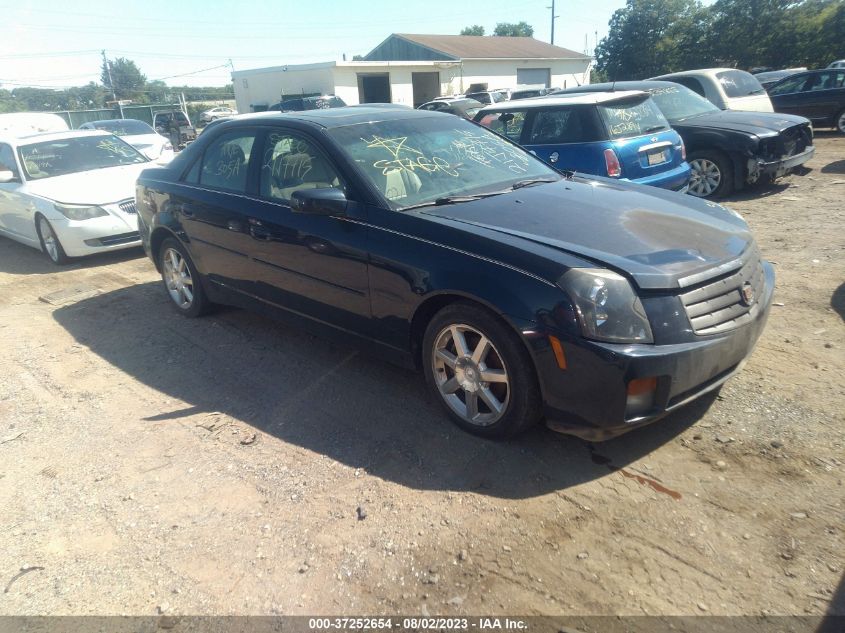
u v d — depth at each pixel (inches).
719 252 126.3
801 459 121.1
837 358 158.7
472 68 1472.7
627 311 111.7
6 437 151.1
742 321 122.6
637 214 141.2
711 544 102.6
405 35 1624.0
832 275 214.5
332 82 1274.6
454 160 166.2
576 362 112.0
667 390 113.4
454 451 131.6
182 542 111.3
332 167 154.3
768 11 1518.2
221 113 1537.9
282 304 173.3
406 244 135.3
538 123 299.6
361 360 178.9
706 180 346.0
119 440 145.9
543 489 118.3
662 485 117.1
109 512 120.9
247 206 174.2
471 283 122.8
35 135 345.7
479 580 98.5
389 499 118.2
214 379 173.5
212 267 195.5
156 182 213.3
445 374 138.4
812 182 367.9
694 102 370.3
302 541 109.3
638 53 1706.4
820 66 1476.4
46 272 301.9
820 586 93.3
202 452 138.4
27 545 114.0
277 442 140.3
